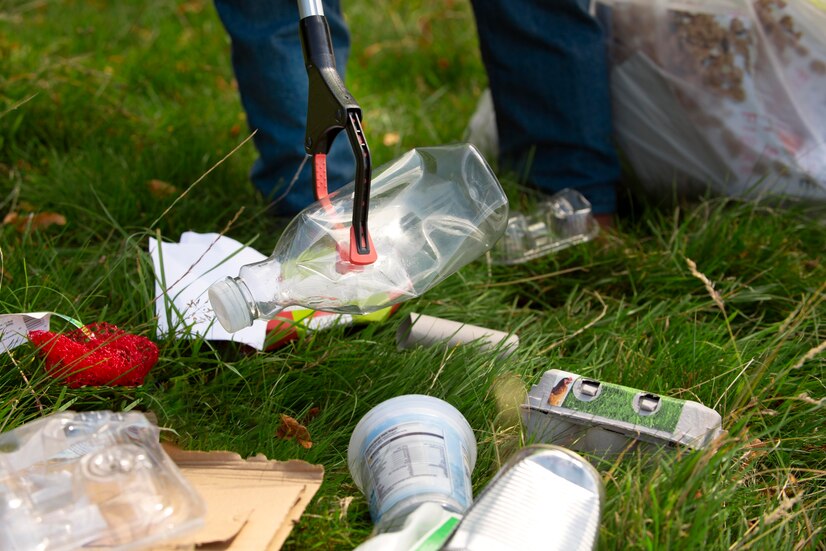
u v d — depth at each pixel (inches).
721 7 89.0
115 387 61.6
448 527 44.8
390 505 48.8
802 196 90.1
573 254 88.2
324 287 56.6
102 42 137.7
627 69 95.5
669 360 69.2
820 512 57.5
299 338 71.8
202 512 44.2
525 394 62.6
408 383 65.1
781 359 70.7
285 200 86.7
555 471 46.8
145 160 100.7
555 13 91.7
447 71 137.3
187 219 90.7
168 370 66.8
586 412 58.8
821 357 70.6
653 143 96.8
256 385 66.6
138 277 76.2
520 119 96.9
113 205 91.0
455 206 63.2
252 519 47.4
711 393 65.5
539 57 93.0
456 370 66.2
